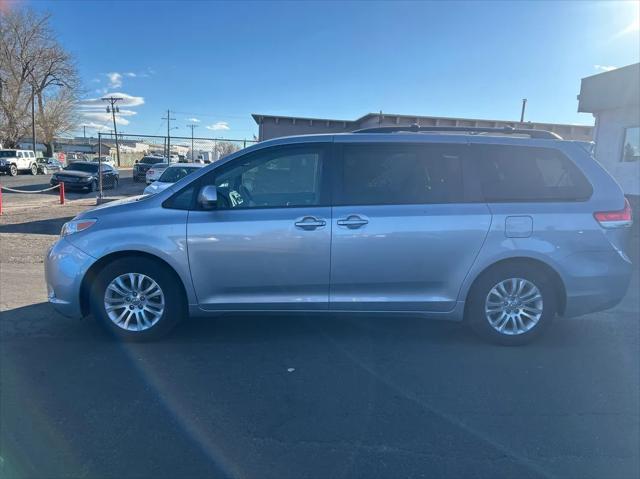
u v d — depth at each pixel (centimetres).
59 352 415
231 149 3081
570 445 292
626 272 433
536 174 436
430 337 462
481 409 332
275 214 415
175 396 344
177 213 419
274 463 272
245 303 425
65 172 2370
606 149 1393
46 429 301
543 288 429
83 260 417
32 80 5156
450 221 415
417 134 436
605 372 392
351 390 357
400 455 280
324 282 420
